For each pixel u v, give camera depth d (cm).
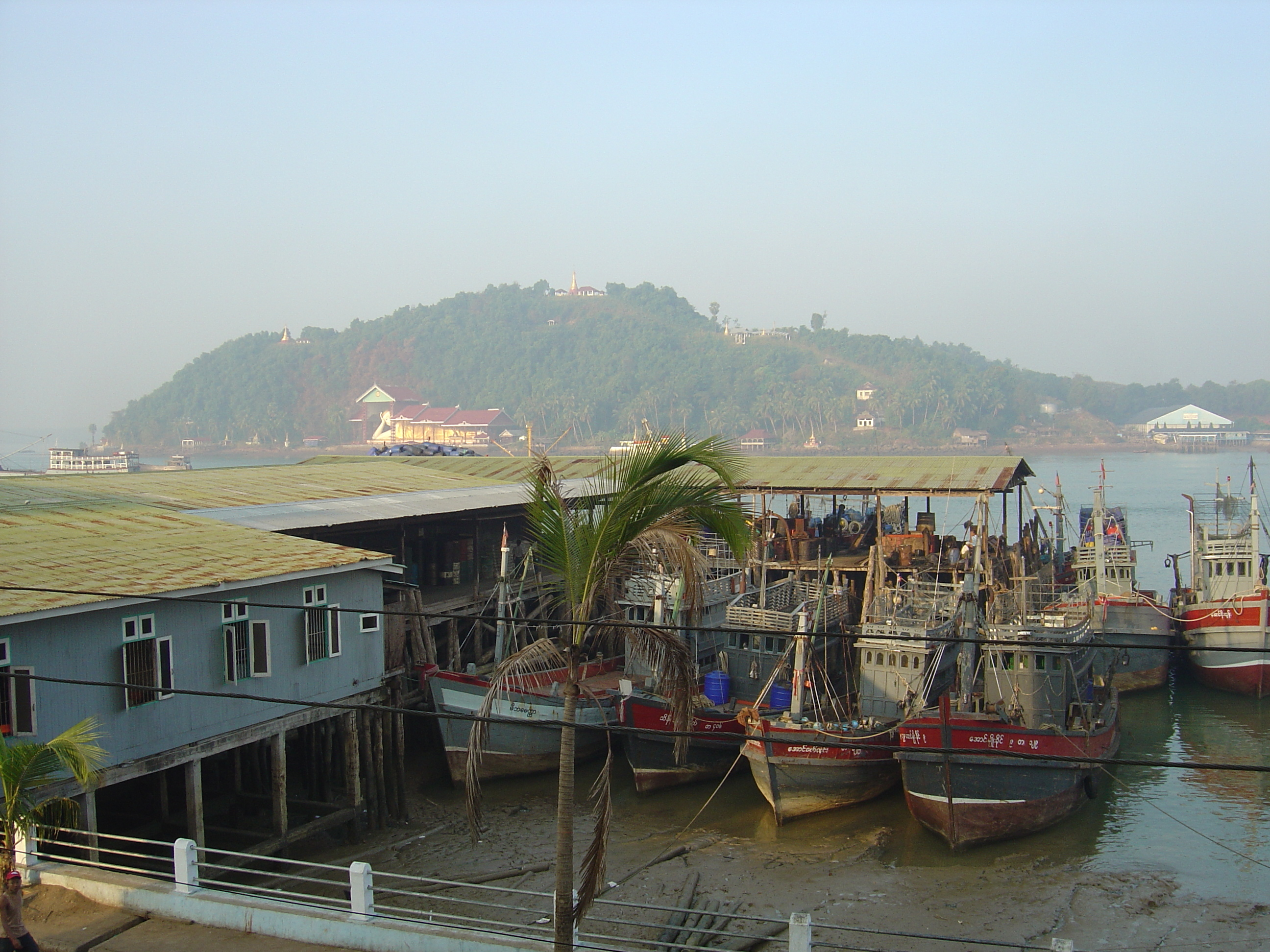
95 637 2086
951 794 2662
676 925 2231
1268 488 14125
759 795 3155
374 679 2822
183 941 1638
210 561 2494
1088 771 2927
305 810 2706
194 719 2283
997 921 2306
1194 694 4522
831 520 5228
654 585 3284
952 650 3512
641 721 3069
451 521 4684
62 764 1858
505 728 3172
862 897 2428
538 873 2523
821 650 3512
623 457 1426
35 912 1727
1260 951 2181
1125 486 14812
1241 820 2948
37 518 2750
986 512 4212
